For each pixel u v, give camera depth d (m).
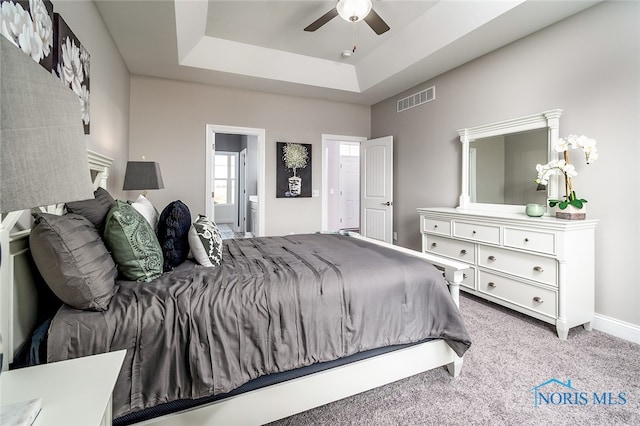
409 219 4.52
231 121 4.35
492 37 2.91
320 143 4.99
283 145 4.70
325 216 5.07
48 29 1.41
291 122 4.77
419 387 1.68
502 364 1.90
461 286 3.06
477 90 3.40
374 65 4.06
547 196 2.68
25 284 1.07
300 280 1.46
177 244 1.65
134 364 1.09
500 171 3.12
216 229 1.89
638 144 2.18
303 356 1.35
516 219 2.49
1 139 0.44
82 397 0.67
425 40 3.23
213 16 3.09
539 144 2.77
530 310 2.41
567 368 1.85
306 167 4.89
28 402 0.61
